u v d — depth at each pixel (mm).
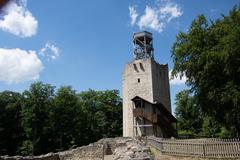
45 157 32500
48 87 62656
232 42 27562
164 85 61812
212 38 31641
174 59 33500
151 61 59312
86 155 35188
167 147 22078
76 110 64688
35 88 61125
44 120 60812
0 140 59906
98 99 80812
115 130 78500
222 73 29047
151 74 58375
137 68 59656
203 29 32656
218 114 30688
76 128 64375
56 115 61375
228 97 27391
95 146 35406
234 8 31875
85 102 78312
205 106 30984
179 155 20828
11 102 63250
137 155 20359
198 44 31844
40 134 60250
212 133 55375
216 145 19172
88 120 72125
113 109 80750
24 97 62656
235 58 27266
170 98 63281
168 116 56969
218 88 28875
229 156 18500
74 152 35500
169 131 54406
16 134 61531
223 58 27609
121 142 35500
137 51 61281
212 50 29547
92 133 73312
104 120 78125
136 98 54406
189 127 66562
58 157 34594
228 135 50094
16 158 29547
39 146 60031
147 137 30469
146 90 57812
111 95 81938
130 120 57219
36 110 60094
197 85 31875
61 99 62375
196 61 31094
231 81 28156
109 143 36312
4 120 61406
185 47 32406
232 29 29359
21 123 60031
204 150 19531
